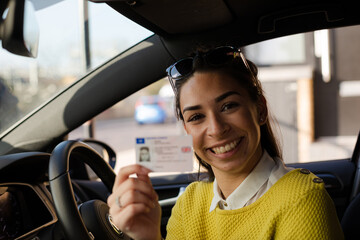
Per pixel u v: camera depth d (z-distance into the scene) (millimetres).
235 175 971
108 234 1167
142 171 822
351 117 5223
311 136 5176
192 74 916
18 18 1112
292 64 5051
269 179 948
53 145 1680
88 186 2064
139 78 1657
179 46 1616
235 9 1488
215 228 1016
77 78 1730
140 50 1651
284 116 5191
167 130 13070
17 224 1281
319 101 5234
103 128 15945
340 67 5156
